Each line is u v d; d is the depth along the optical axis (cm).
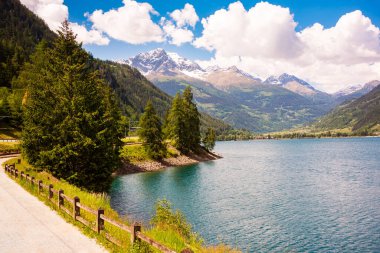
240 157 11381
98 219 1331
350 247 2641
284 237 2850
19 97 9669
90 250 1191
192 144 9881
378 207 3903
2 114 9538
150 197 4341
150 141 8019
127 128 12344
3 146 6188
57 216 1658
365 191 4903
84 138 2869
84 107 3000
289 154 12875
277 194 4653
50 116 2962
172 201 4150
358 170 7469
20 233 1380
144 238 1020
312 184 5528
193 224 3173
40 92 3070
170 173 6869
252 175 6600
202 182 5662
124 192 4688
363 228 3102
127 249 1124
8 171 3291
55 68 3219
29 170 3147
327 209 3806
